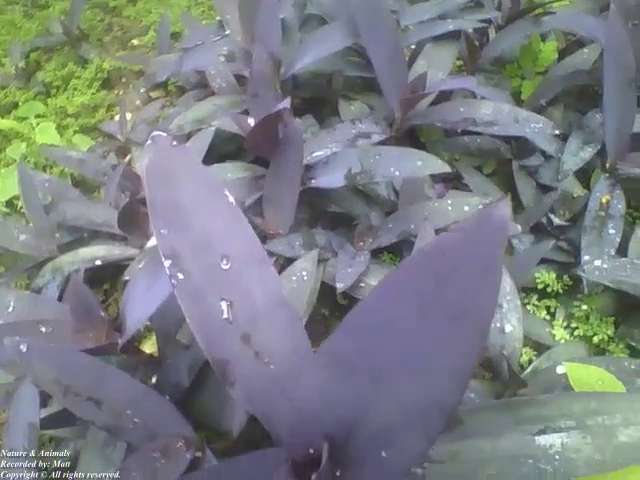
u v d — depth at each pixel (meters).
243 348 0.20
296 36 0.38
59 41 0.46
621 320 0.33
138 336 0.33
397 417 0.19
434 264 0.18
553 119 0.38
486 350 0.30
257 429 0.29
